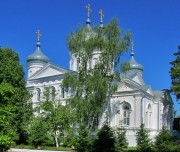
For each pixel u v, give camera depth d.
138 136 41.59
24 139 51.16
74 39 52.38
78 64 52.91
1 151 15.48
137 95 61.38
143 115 62.28
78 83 50.75
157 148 36.22
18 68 51.34
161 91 69.62
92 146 38.16
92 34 51.97
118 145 42.88
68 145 47.22
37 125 48.12
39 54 80.12
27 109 51.94
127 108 62.38
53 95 53.62
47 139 47.94
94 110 49.28
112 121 62.16
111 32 51.19
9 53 52.44
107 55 51.00
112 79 51.97
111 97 58.81
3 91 15.81
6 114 15.59
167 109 71.69
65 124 48.41
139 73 79.38
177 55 48.50
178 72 45.19
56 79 68.94
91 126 49.38
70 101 50.16
